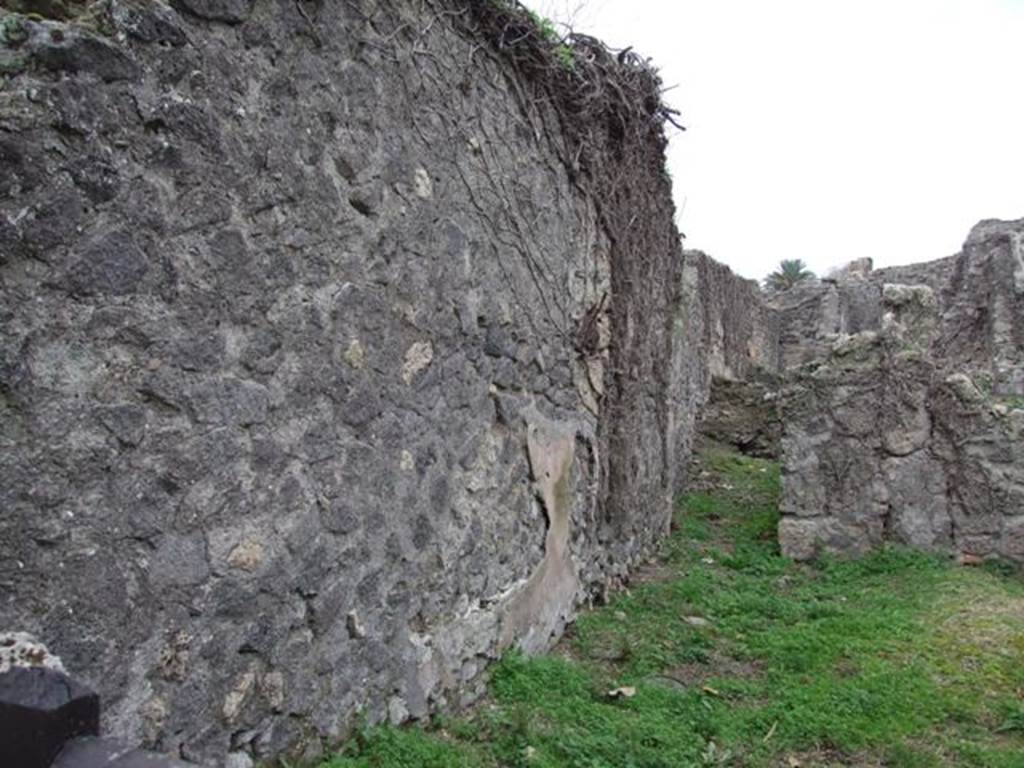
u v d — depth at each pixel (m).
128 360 2.00
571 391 4.99
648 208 6.39
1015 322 12.73
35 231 1.77
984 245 13.59
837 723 3.60
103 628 1.91
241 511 2.35
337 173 2.75
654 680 4.17
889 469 6.78
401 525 3.17
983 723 3.70
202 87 2.20
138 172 2.01
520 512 4.27
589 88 4.98
